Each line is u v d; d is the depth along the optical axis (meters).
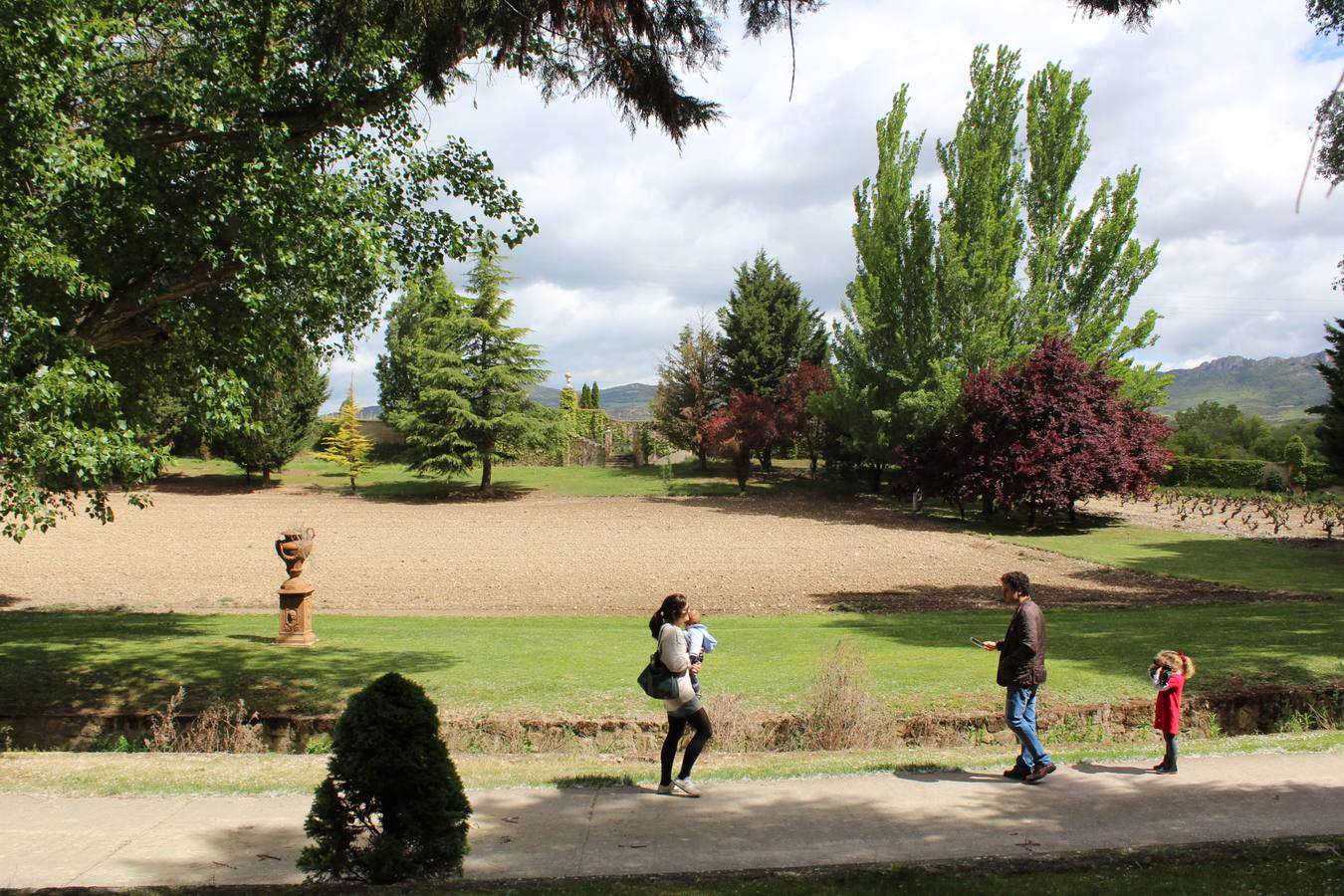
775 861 5.55
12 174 8.38
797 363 57.72
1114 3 5.33
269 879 5.27
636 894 4.88
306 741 9.92
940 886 4.99
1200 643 13.16
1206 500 44.09
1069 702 10.16
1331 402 32.19
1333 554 27.05
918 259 38.53
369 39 9.55
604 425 66.62
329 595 20.20
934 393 37.00
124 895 4.99
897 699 10.36
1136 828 6.09
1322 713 10.27
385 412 66.06
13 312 8.19
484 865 5.48
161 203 9.95
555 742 9.49
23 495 8.38
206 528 33.62
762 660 12.54
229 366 11.11
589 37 7.64
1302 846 5.52
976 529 34.97
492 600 19.83
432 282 12.05
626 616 17.70
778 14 6.43
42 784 7.34
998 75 37.56
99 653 12.82
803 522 37.31
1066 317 37.84
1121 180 36.75
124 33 9.69
